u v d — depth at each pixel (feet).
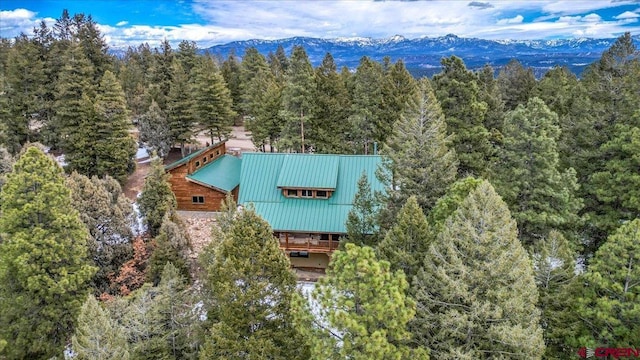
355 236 71.15
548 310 48.44
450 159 76.18
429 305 43.21
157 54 204.23
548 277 51.11
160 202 84.12
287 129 140.97
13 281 62.69
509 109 163.73
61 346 63.93
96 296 72.43
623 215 76.33
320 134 139.33
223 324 42.55
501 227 42.50
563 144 90.27
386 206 73.56
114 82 137.80
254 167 104.32
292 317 43.16
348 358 36.14
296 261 98.27
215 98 163.02
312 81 141.18
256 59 227.81
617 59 120.16
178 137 160.56
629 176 73.87
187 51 227.61
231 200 66.80
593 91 95.96
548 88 145.89
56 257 62.44
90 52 193.16
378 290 34.96
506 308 39.58
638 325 41.24
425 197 70.95
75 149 135.03
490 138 115.55
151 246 77.92
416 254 50.55
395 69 143.74
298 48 175.42
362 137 139.54
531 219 69.21
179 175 114.32
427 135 74.33
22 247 60.08
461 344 41.91
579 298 44.68
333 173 98.99
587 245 82.94
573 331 45.21
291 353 43.39
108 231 77.46
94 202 75.82
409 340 39.91
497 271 40.27
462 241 42.80
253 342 40.93
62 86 134.31
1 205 63.67
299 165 101.40
